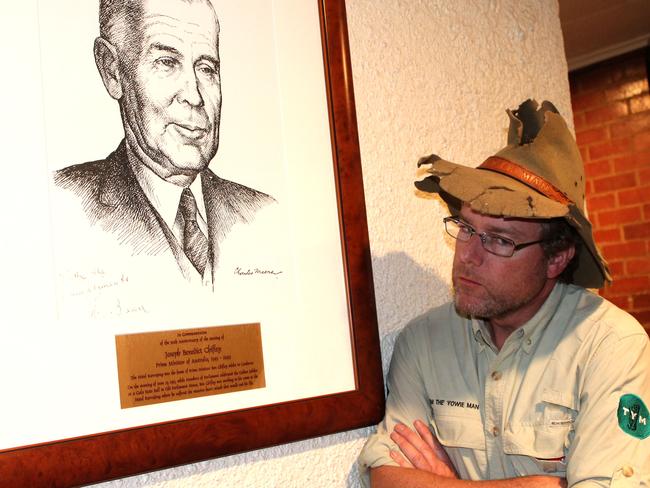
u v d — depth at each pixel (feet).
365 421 3.40
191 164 2.89
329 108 3.47
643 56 9.40
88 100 2.62
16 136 2.44
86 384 2.51
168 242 2.78
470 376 3.59
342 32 3.59
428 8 4.31
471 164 4.39
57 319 2.47
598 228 9.67
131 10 2.78
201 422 2.77
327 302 3.32
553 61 5.18
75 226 2.54
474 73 4.54
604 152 9.70
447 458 3.55
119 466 2.53
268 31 3.27
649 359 3.23
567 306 3.57
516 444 3.30
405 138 4.01
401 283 3.86
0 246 2.38
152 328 2.69
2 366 2.34
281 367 3.09
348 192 3.47
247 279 3.02
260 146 3.15
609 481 2.95
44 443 2.38
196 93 2.95
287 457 3.20
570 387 3.32
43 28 2.54
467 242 3.41
